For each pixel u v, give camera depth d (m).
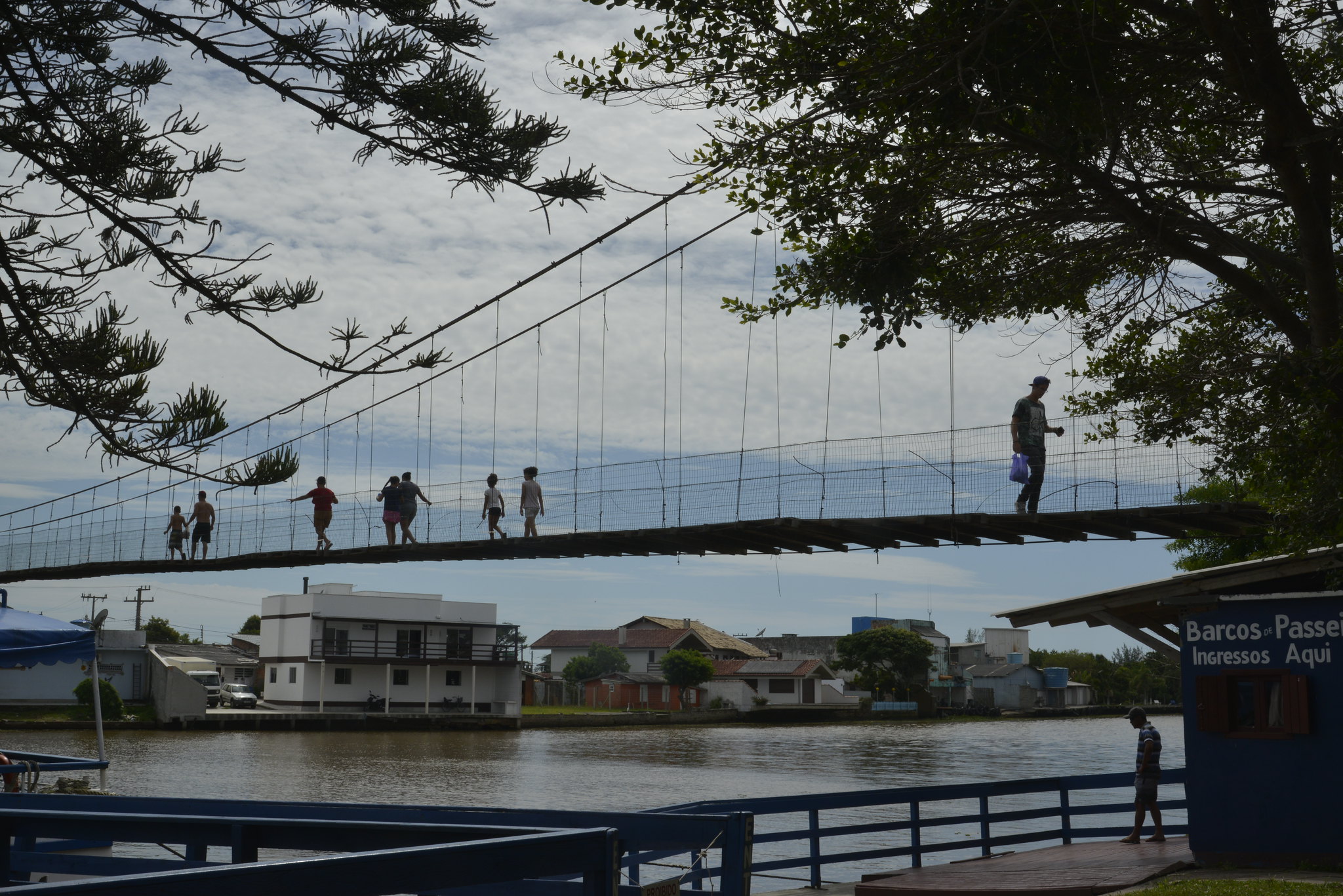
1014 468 12.38
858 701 90.62
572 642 95.88
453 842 3.22
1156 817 12.09
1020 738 62.50
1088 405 11.70
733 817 4.51
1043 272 10.80
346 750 43.94
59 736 46.88
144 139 7.92
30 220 7.77
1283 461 8.77
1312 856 9.23
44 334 7.70
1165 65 9.10
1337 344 8.22
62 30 7.70
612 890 3.50
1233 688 9.73
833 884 10.62
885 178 9.46
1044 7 8.24
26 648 11.35
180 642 88.06
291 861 2.71
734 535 15.17
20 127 7.74
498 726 63.38
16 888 2.31
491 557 19.59
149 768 33.03
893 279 9.62
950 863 11.13
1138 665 128.00
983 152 9.51
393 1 8.07
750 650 96.88
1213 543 22.58
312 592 66.06
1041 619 10.84
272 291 8.15
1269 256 9.65
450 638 66.50
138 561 25.58
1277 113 8.75
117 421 7.90
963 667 116.31
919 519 13.21
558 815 4.86
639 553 17.52
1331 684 9.30
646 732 64.25
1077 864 10.34
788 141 9.19
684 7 9.05
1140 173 10.10
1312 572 9.66
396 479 21.72
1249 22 8.52
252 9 7.72
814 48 8.91
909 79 8.70
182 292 8.09
